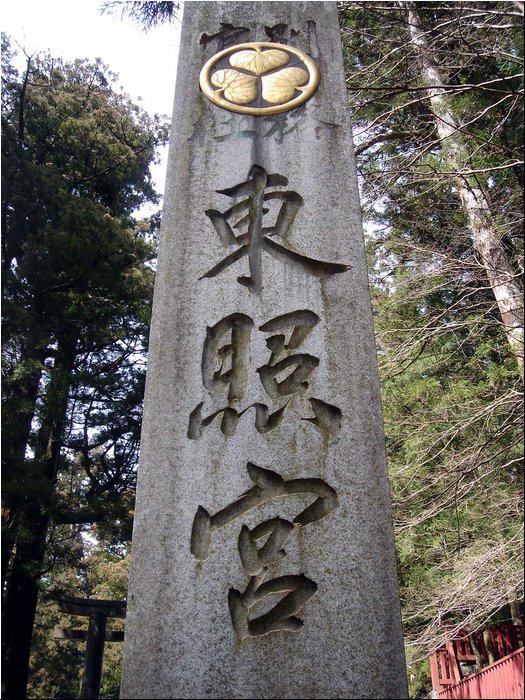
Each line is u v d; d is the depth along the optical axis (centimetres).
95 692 808
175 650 209
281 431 243
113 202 1195
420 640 526
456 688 654
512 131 537
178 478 236
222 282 272
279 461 238
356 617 215
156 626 213
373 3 598
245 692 203
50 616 1121
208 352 258
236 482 235
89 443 975
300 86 323
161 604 217
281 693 203
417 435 550
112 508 891
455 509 535
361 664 208
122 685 207
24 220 959
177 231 285
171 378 254
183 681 205
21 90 1105
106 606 858
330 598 217
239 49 337
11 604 838
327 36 346
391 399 593
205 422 245
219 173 298
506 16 496
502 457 548
